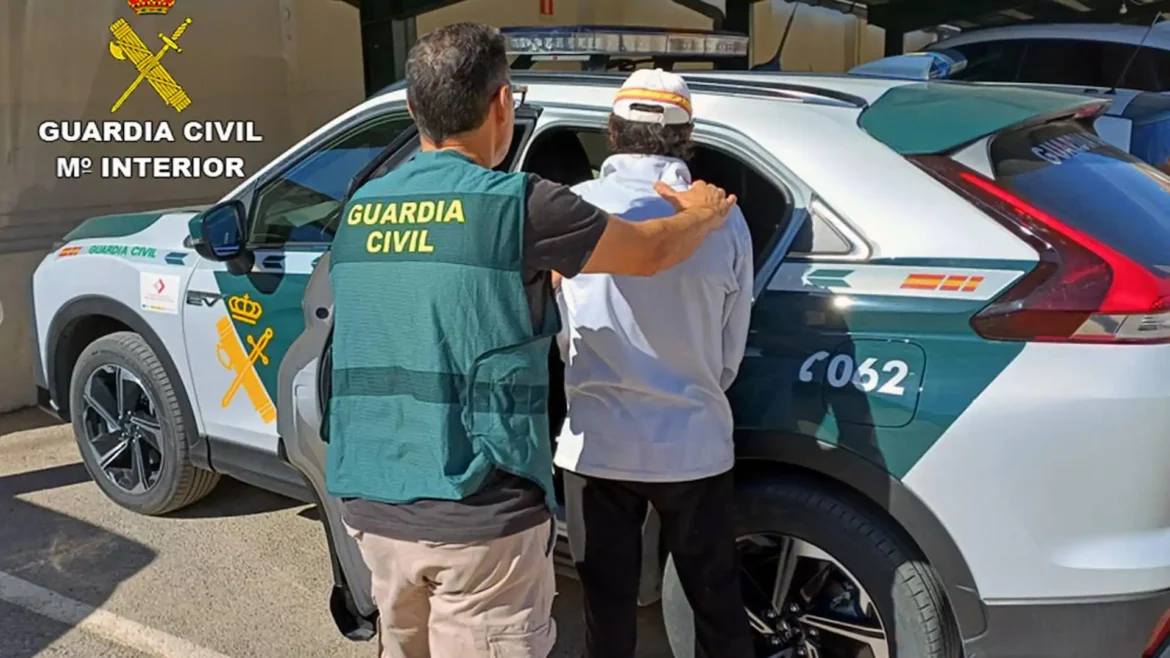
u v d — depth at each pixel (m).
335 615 2.97
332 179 3.81
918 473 2.50
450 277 2.08
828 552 2.71
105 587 3.99
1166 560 2.38
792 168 2.79
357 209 2.23
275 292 3.79
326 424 2.45
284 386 2.91
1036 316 2.38
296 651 3.54
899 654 2.64
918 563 2.61
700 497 2.59
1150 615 2.40
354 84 8.13
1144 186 2.81
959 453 2.45
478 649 2.20
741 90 3.05
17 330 6.23
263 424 3.97
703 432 2.54
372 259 2.17
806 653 2.84
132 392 4.54
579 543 2.72
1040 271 2.41
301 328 3.72
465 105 2.16
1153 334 2.33
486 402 2.10
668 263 2.26
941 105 2.87
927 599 2.59
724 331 2.58
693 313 2.48
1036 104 2.87
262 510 4.71
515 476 2.15
